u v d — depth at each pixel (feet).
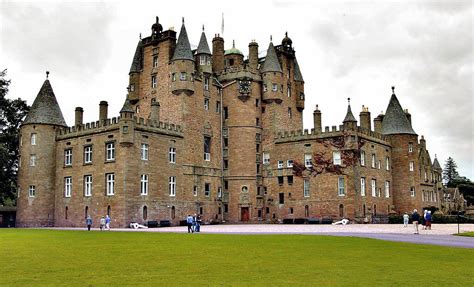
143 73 272.51
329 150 251.80
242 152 268.21
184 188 244.83
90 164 233.35
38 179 248.52
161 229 198.39
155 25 269.44
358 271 65.72
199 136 257.14
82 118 256.11
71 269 67.87
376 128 297.94
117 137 221.66
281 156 268.21
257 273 64.18
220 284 56.39
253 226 221.25
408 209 283.59
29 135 252.42
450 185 538.47
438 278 60.13
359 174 248.73
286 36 294.66
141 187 223.10
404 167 286.87
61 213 244.42
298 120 293.23
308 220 250.98
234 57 299.17
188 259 78.59
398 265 71.31
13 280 59.31
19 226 250.78
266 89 277.23
